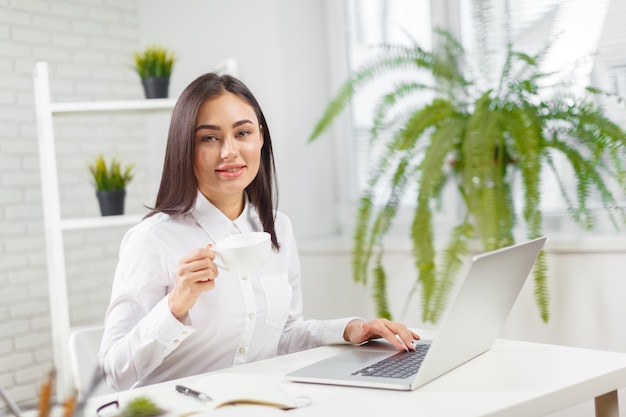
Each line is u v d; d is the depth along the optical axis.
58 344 3.44
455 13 3.77
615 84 3.32
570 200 3.23
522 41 3.55
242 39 4.04
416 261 3.11
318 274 3.79
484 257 1.53
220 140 1.95
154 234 1.99
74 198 4.13
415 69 3.97
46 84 3.30
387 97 3.35
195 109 1.92
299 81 4.04
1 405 3.41
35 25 3.98
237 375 1.56
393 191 3.27
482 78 3.53
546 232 3.48
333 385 1.59
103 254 4.26
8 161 3.87
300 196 4.03
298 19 4.04
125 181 3.58
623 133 2.92
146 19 4.37
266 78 3.97
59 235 3.33
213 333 1.98
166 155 2.00
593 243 3.04
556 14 3.45
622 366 1.66
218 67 3.69
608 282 3.03
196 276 1.69
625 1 3.28
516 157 3.10
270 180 2.16
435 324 3.11
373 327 1.94
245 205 2.14
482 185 2.97
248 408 1.42
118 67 4.33
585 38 3.38
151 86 3.54
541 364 1.69
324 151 4.20
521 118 3.01
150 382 2.00
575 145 3.31
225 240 1.69
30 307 3.92
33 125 3.98
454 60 3.31
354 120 4.20
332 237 4.11
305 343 2.12
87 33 4.19
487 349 1.83
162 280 1.96
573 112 3.07
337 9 4.16
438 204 3.38
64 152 4.09
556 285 3.13
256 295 2.06
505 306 1.80
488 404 1.42
